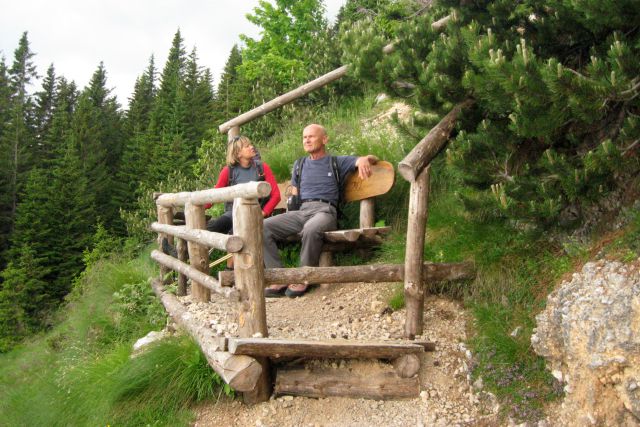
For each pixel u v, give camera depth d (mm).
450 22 4410
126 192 43125
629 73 3012
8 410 6172
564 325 3305
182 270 5172
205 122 51719
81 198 36969
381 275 4176
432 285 4645
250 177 5688
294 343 3430
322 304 5043
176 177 12961
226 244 3643
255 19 19094
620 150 3299
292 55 19109
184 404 3891
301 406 3646
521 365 3635
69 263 32531
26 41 75250
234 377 3328
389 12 13133
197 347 4078
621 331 2918
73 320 7535
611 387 2965
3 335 22547
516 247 4289
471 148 3818
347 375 3699
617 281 3061
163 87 61156
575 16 3725
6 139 47875
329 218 5184
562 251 4012
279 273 3959
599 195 3439
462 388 3691
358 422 3480
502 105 3586
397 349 3584
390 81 4707
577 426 3066
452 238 4801
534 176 3793
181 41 78125
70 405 4758
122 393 4008
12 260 32094
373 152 6699
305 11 19047
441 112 4484
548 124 3244
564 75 2906
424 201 4141
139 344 5172
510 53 3844
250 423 3564
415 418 3473
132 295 6430
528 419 3295
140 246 10602
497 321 3975
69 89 69750
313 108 10805
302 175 5535
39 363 7906
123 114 68312
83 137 49969
